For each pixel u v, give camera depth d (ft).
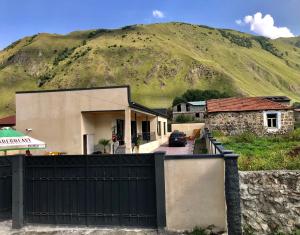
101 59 490.49
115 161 26.61
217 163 25.62
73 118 65.67
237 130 88.79
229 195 24.48
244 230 27.27
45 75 505.66
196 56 543.80
